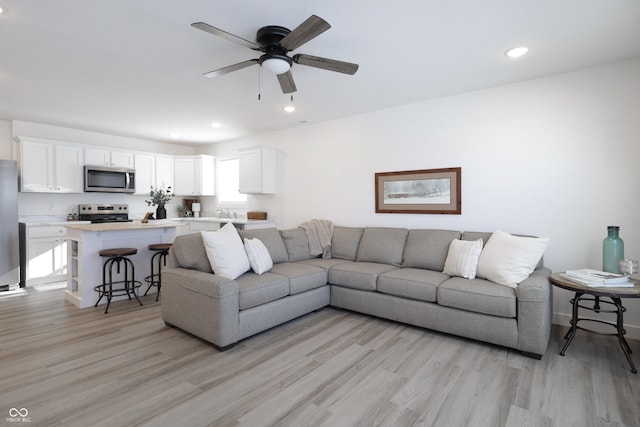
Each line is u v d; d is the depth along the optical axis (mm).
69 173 5148
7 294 4219
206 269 3064
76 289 4027
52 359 2459
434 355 2564
